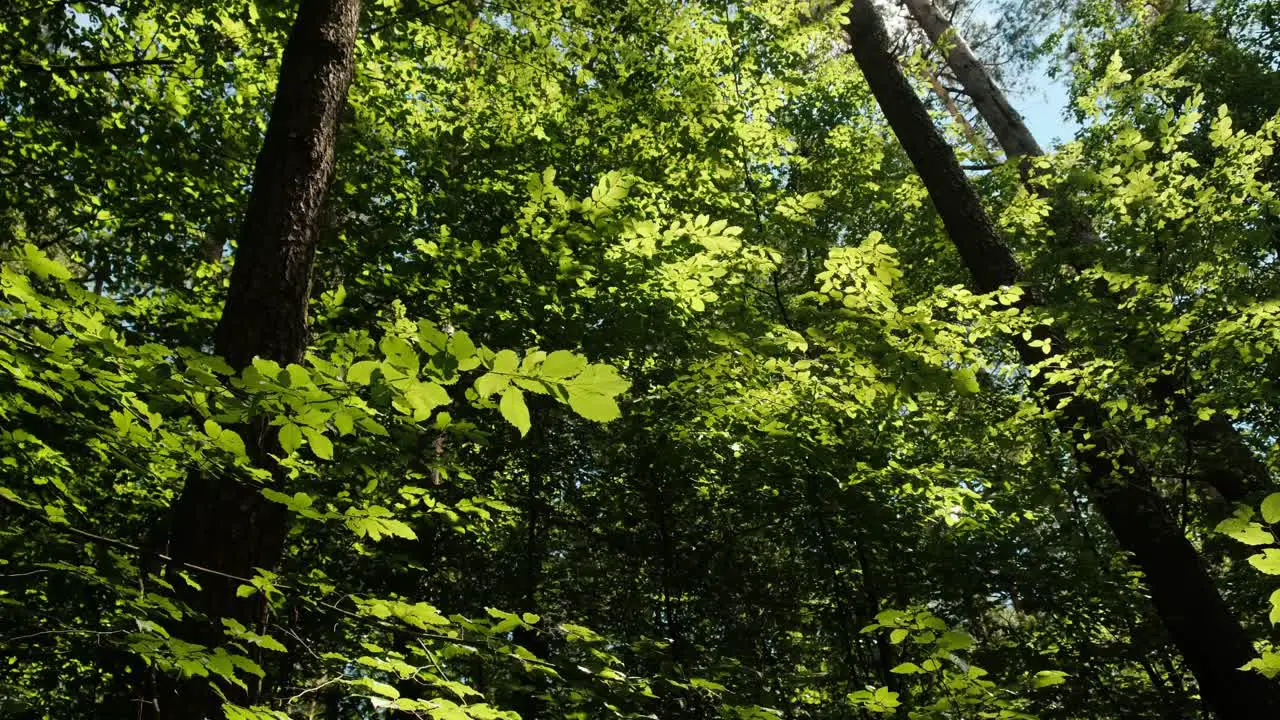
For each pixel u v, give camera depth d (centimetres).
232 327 261
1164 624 567
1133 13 1294
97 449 238
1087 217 690
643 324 558
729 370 468
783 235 592
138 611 189
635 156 649
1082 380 514
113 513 409
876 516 521
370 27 569
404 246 650
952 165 733
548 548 729
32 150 573
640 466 640
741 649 559
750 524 640
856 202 886
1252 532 152
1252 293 544
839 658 621
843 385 442
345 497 364
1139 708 546
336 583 325
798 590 648
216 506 238
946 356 423
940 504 551
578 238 489
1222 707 541
